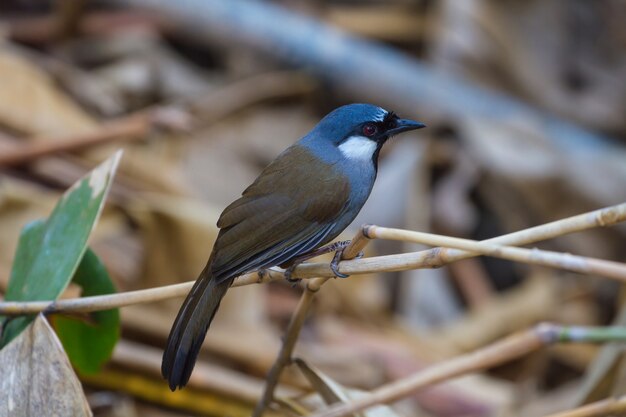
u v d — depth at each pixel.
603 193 14.71
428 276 13.22
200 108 14.23
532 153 14.83
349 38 15.42
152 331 10.37
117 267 11.13
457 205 14.39
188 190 12.63
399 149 14.70
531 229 6.29
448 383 11.20
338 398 7.48
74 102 13.70
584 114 16.12
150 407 9.66
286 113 14.73
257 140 14.27
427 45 16.25
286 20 15.31
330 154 7.86
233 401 9.64
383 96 15.36
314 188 7.61
